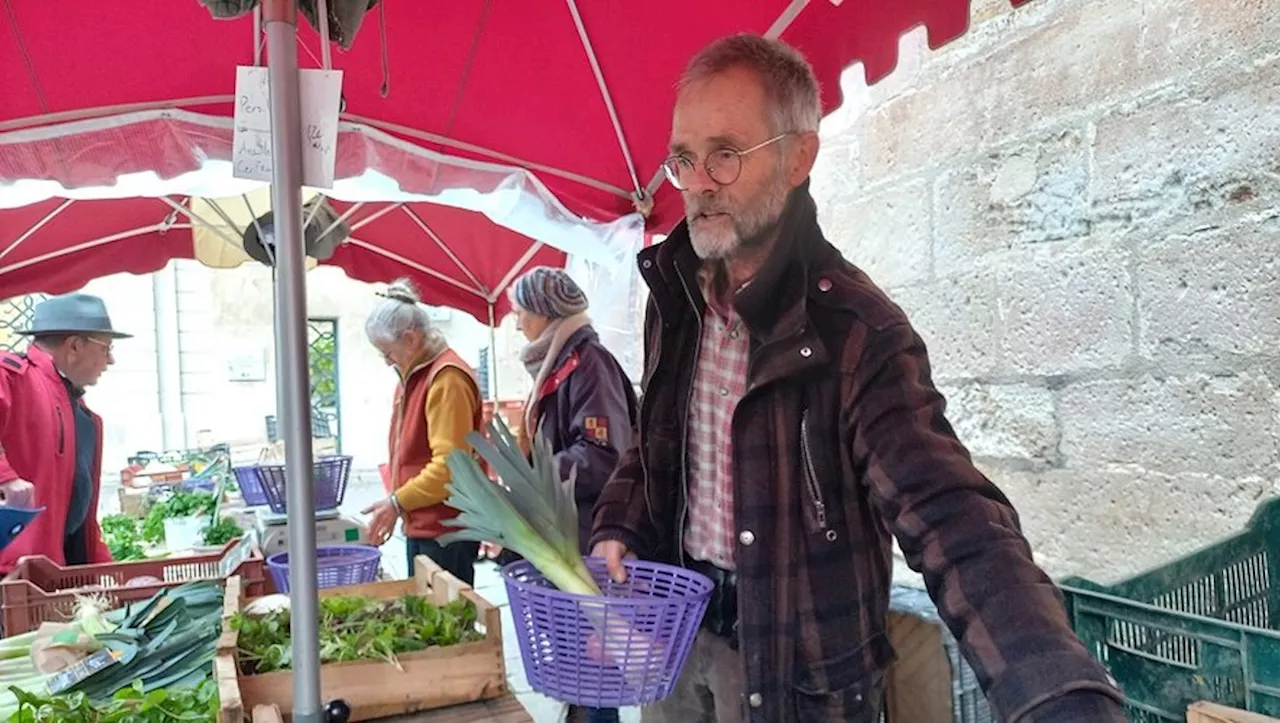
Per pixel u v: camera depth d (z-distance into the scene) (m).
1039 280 2.29
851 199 3.01
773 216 1.29
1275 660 1.14
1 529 1.83
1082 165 2.17
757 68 1.29
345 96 2.68
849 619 1.30
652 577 1.47
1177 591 1.47
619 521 1.54
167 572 2.87
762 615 1.30
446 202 2.98
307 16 1.29
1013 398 2.38
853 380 1.22
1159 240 1.98
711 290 1.44
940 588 0.99
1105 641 1.38
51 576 2.72
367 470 11.27
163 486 5.00
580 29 2.31
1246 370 1.81
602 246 3.15
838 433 1.26
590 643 1.18
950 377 2.60
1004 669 0.86
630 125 2.77
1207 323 1.89
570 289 3.00
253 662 1.67
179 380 10.38
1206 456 1.89
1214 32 1.86
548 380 2.94
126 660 1.90
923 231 2.68
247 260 4.76
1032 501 2.33
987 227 2.45
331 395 11.27
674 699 1.62
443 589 2.07
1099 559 2.13
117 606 2.56
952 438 1.13
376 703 1.63
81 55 2.20
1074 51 2.18
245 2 1.29
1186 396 1.93
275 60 1.10
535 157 3.01
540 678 1.24
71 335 3.30
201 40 2.24
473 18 2.29
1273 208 1.75
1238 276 1.82
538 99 2.68
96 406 9.98
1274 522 1.56
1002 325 2.41
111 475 9.23
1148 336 2.01
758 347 1.30
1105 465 2.12
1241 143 1.81
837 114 3.06
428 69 2.53
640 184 3.06
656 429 1.52
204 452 7.40
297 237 1.12
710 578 1.42
